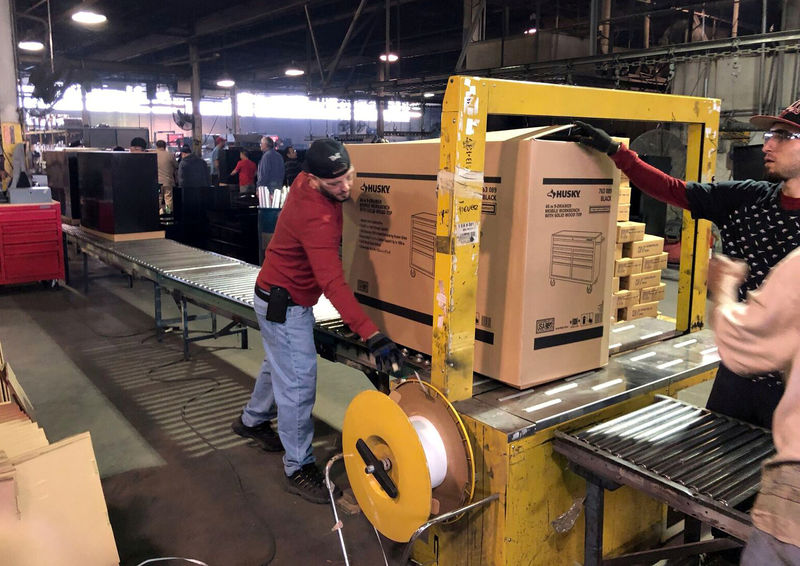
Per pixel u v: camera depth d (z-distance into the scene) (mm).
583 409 1922
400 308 2361
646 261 2939
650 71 10391
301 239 2262
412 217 2246
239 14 14594
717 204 2027
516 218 1919
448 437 1868
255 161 13406
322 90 12031
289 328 2527
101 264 8773
